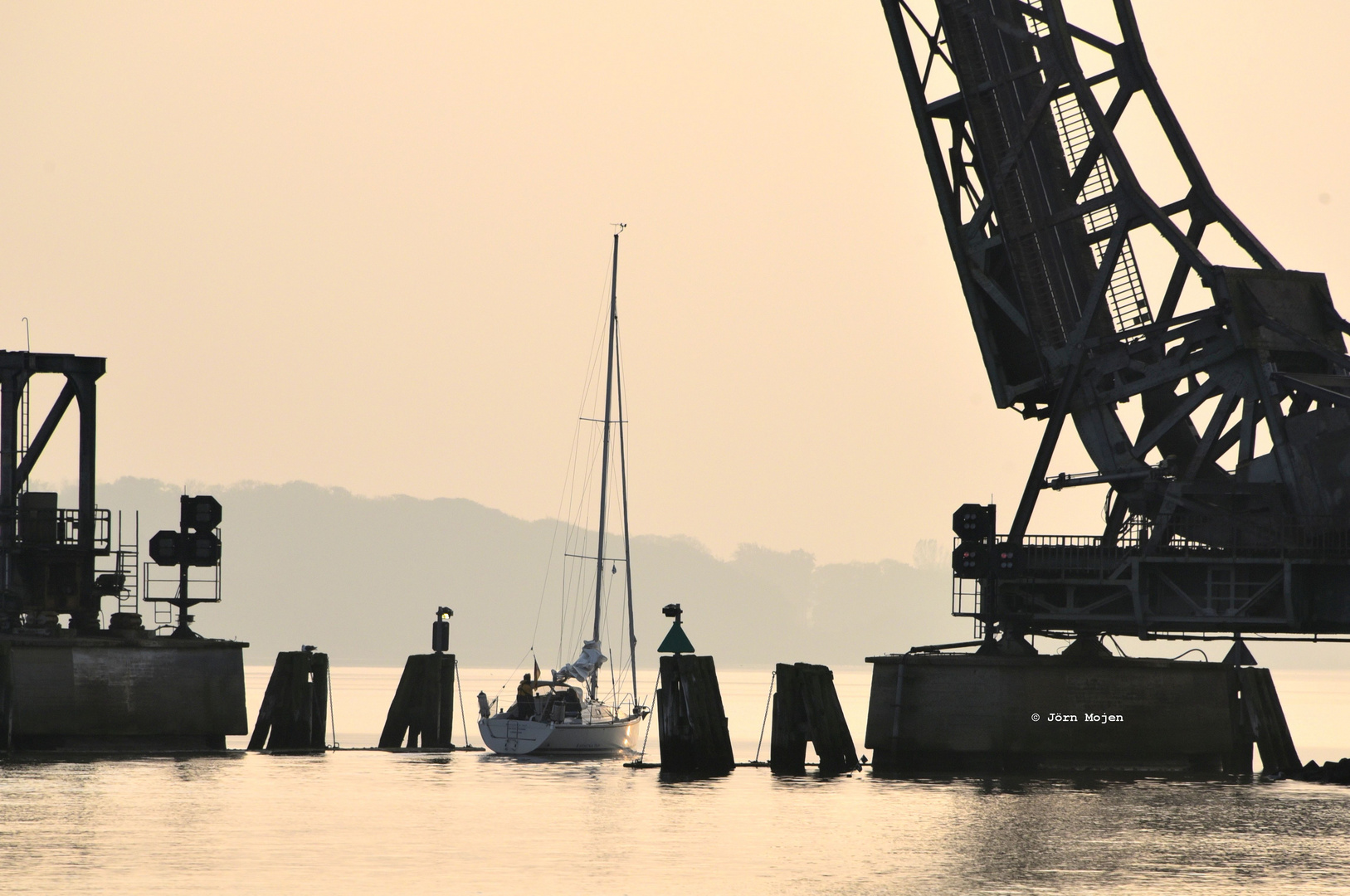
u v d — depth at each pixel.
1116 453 161.12
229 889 96.75
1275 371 154.62
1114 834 117.69
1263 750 154.62
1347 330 160.25
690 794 141.38
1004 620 159.50
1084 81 161.62
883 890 98.06
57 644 162.75
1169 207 165.38
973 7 164.62
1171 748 155.25
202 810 126.56
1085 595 160.25
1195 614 153.25
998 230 164.75
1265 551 152.62
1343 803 134.25
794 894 97.12
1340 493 152.25
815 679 158.62
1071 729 154.00
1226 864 106.62
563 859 107.94
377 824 122.06
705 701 158.62
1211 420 157.62
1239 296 156.00
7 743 159.62
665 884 99.81
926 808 131.25
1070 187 163.50
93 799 130.62
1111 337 161.38
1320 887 99.62
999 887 99.06
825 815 127.31
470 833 118.38
